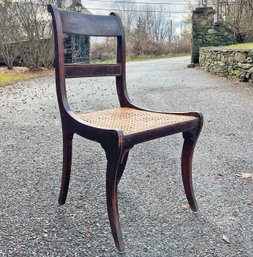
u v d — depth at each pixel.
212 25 10.23
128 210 1.68
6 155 2.63
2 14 9.30
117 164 1.24
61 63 1.47
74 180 2.08
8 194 1.89
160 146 2.79
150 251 1.34
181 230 1.50
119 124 1.37
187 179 1.65
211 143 2.86
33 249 1.35
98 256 1.31
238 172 2.19
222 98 4.96
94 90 6.35
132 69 10.67
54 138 3.12
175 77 7.88
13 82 7.71
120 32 1.75
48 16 10.01
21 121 3.86
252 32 10.62
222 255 1.31
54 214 1.65
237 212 1.66
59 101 1.50
